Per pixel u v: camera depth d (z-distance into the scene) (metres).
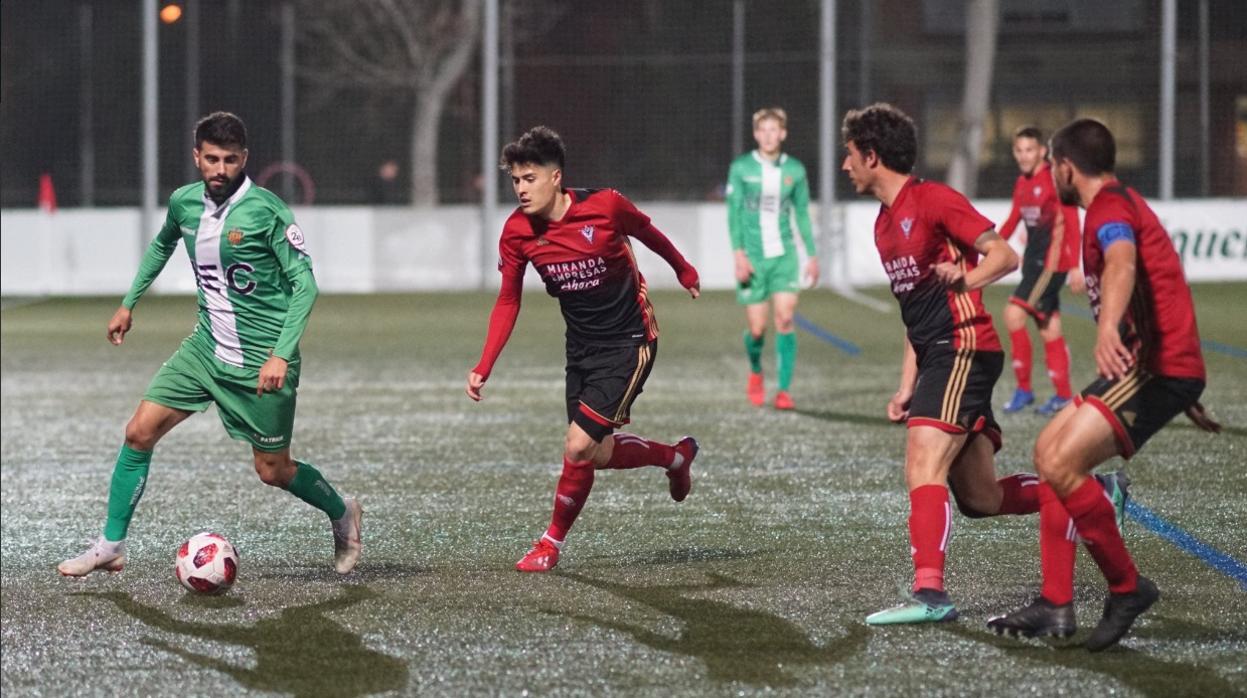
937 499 16.02
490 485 25.55
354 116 110.12
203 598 17.86
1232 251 69.88
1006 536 20.53
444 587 18.28
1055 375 33.16
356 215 75.12
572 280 18.44
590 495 24.39
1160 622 16.14
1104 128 14.97
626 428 31.70
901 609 16.08
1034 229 32.44
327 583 18.61
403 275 75.31
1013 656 14.94
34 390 39.25
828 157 72.62
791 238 34.38
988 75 89.81
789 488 24.81
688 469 21.00
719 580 18.42
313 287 17.83
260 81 110.25
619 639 15.79
